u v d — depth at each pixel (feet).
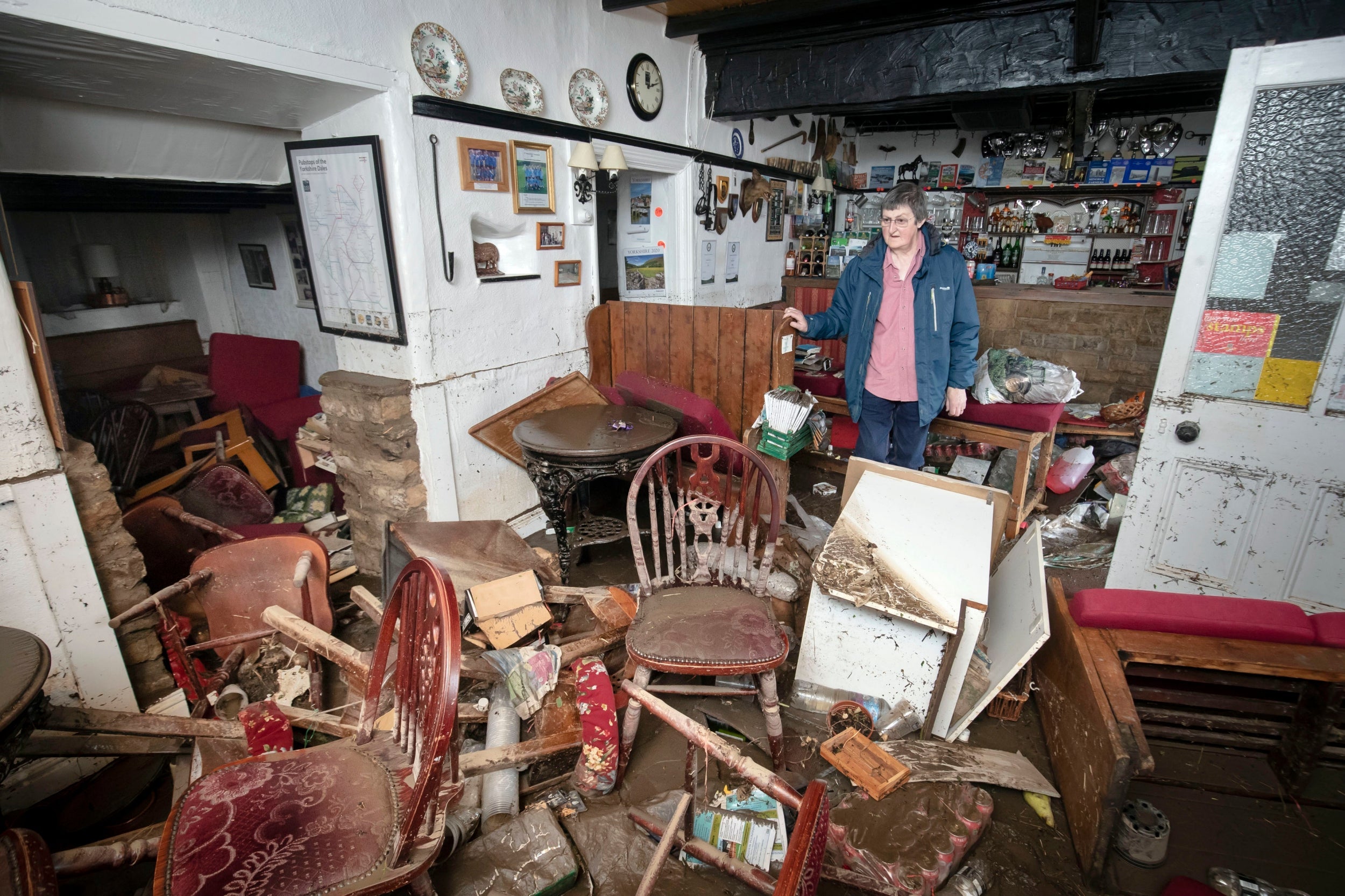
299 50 6.42
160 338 12.50
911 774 5.42
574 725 5.62
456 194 8.36
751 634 5.30
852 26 10.62
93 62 5.79
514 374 9.73
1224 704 5.32
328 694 6.71
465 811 4.91
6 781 5.21
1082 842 4.87
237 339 12.00
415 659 3.91
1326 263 5.74
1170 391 6.70
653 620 5.54
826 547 6.25
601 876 4.76
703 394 9.66
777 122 15.71
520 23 8.82
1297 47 5.43
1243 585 6.84
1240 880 4.59
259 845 3.34
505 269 9.85
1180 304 6.44
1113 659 5.23
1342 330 5.79
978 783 5.47
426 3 7.61
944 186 19.42
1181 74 8.87
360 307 8.48
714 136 13.43
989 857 4.97
